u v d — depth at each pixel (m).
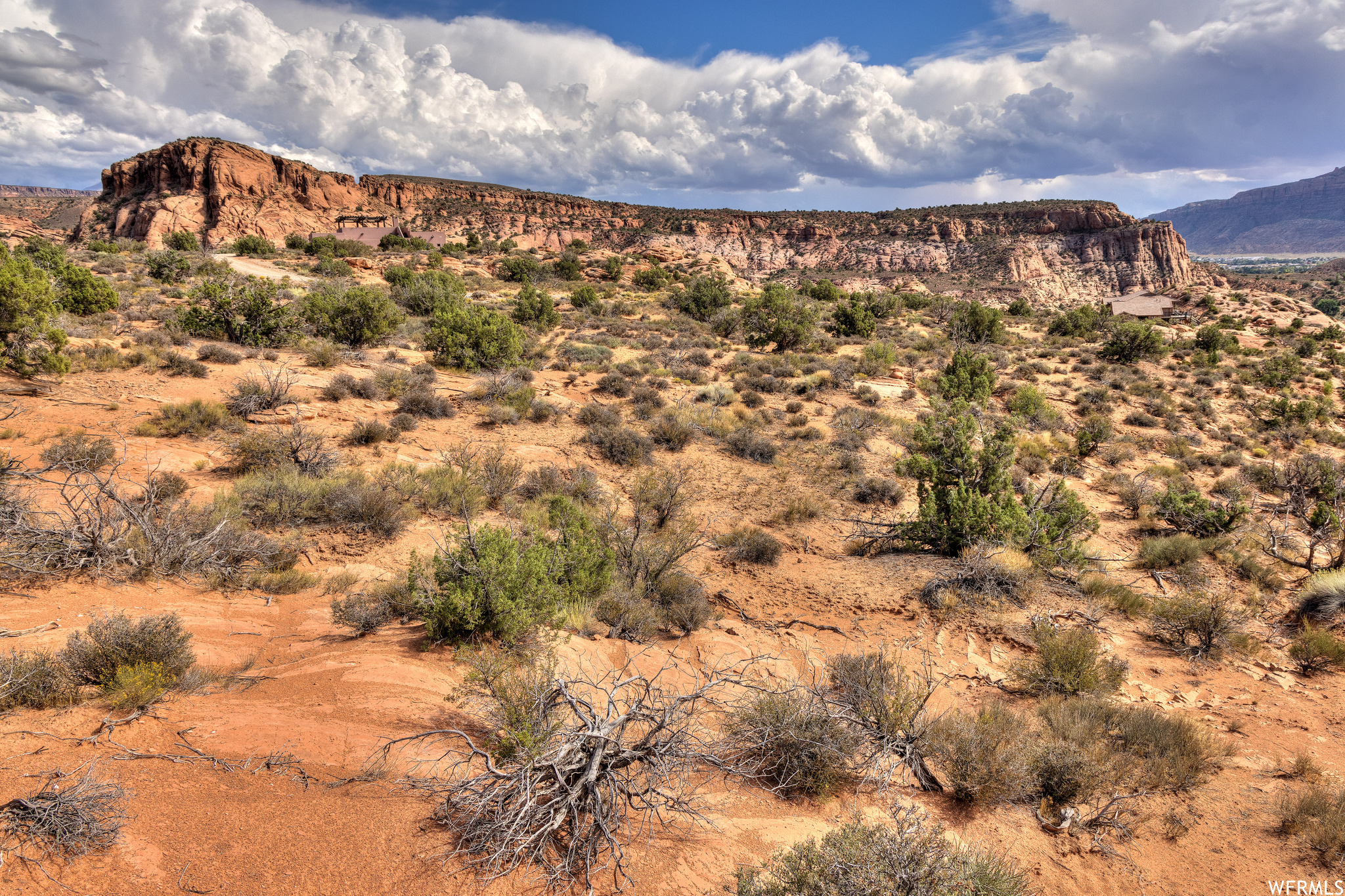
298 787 3.71
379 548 9.47
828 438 17.83
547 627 6.84
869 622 8.66
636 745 4.14
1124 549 12.94
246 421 13.67
